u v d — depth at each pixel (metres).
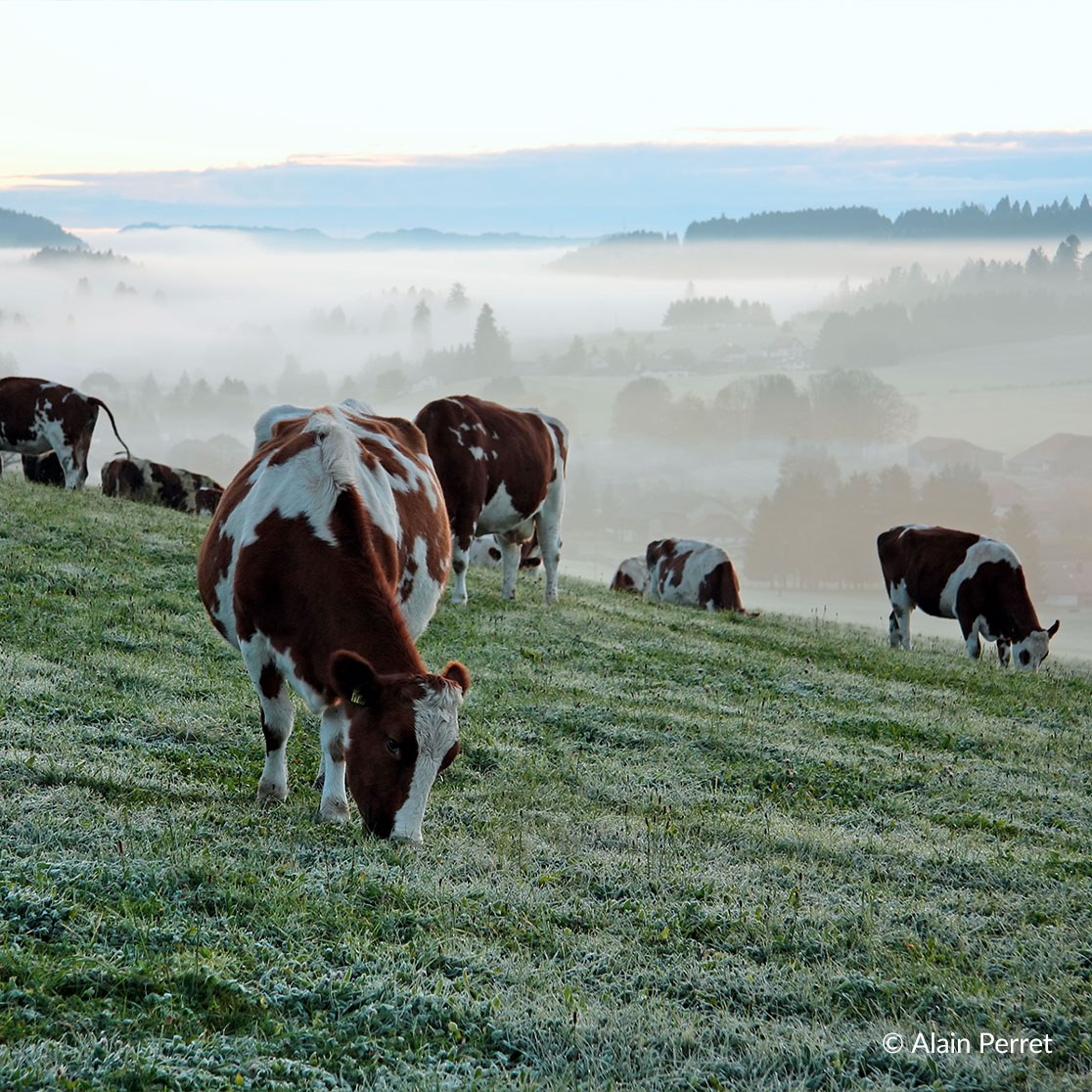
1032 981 6.82
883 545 25.28
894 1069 5.80
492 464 18.89
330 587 8.07
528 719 12.91
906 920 7.89
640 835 9.44
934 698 17.14
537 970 6.66
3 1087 4.94
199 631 14.37
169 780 9.30
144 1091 5.09
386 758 7.56
